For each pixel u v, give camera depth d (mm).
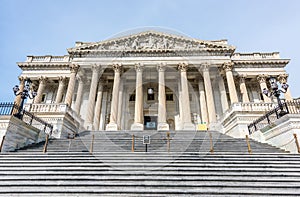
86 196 5281
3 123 10727
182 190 5559
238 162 7773
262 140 13453
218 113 27938
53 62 31609
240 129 16828
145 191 5488
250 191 5484
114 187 5766
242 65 30734
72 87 25672
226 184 5883
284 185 5789
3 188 5688
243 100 28547
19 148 11242
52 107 18125
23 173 6652
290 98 27844
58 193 5438
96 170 6930
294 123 10914
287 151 10852
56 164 7559
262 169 7035
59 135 15984
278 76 29766
